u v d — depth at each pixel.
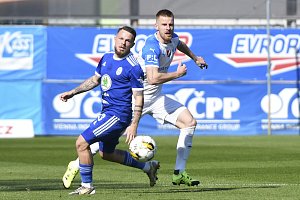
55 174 46.00
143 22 99.88
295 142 78.25
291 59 92.00
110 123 33.00
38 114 89.88
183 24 100.25
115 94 33.06
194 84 91.00
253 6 96.56
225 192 34.72
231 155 62.03
